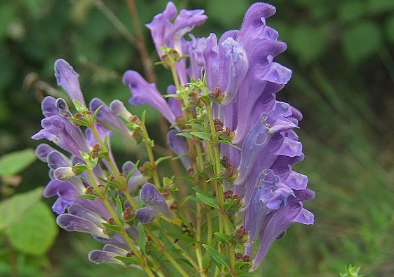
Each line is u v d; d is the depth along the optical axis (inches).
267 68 14.2
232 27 34.6
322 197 29.1
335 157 31.0
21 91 37.7
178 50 16.1
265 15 14.3
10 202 21.5
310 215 14.7
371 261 23.9
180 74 16.3
